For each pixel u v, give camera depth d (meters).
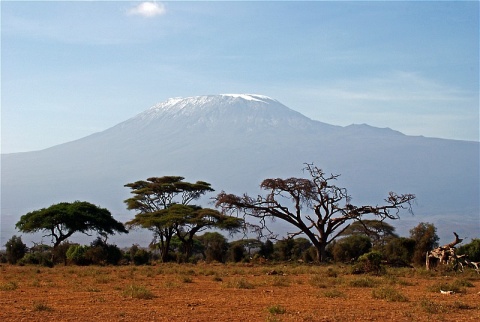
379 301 22.78
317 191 59.56
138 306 21.09
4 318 18.41
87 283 30.14
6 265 54.00
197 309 20.41
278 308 19.62
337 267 46.34
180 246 84.50
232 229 67.38
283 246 69.31
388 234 64.56
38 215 63.69
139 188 72.62
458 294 25.50
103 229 66.25
